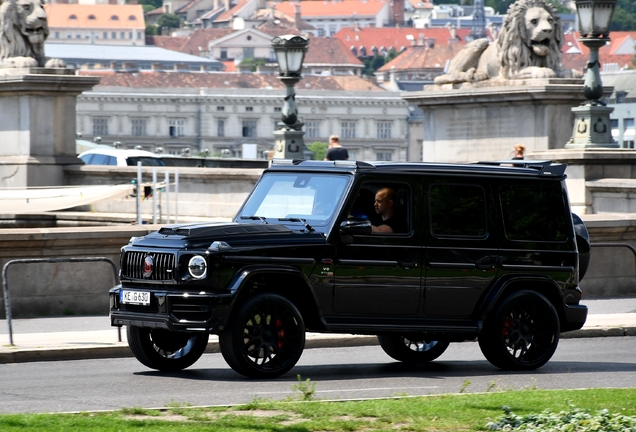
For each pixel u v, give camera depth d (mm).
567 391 20797
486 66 52531
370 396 21266
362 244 23844
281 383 22750
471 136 52375
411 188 24406
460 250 24672
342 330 23734
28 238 33500
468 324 24766
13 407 19906
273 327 23188
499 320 24891
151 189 52188
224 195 51531
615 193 43844
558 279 25578
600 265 40094
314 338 29469
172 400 19500
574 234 25875
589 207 44969
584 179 44906
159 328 23891
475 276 24750
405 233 24250
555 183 25750
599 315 34656
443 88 53406
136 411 18281
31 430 16609
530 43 51000
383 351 28828
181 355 24766
